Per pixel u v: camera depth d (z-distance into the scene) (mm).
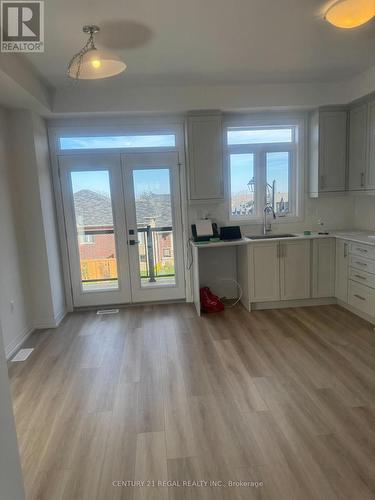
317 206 4637
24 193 3766
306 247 4168
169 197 4500
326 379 2629
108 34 2598
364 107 3941
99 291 4562
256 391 2508
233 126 4395
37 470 1849
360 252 3723
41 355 3260
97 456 1938
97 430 2154
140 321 4047
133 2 2182
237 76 3682
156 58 3094
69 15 2305
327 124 4191
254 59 3223
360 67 3555
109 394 2555
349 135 4230
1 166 3371
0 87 2910
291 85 4031
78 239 4453
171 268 4641
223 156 4430
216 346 3289
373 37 2826
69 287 4496
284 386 2559
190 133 4105
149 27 2514
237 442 2000
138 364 3002
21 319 3623
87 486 1738
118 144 4340
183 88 3943
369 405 2297
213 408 2330
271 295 4215
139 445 2008
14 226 3590
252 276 4160
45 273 3906
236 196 4621
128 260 4551
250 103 4027
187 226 4539
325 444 1959
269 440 2006
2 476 1164
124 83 3736
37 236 3846
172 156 4398
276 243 4125
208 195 4227
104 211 4441
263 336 3471
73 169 4309
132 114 4098
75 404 2441
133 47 2848
